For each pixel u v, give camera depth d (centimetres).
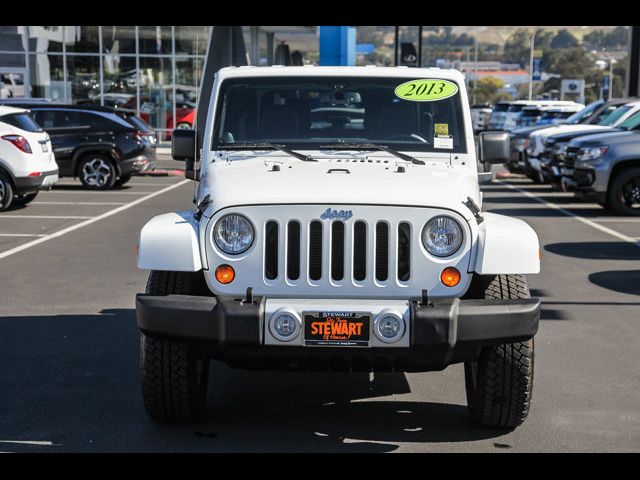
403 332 558
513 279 607
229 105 724
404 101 721
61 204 2034
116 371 769
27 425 637
